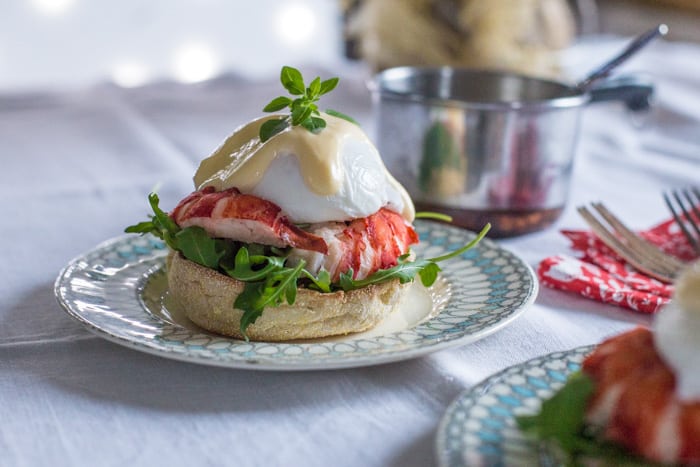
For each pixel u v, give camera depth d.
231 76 1.11
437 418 0.49
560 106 0.64
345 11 0.96
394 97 0.66
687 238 0.64
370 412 0.49
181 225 0.55
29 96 1.01
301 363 0.50
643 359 0.45
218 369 0.52
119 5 1.75
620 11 1.63
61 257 0.65
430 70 0.73
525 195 0.66
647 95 0.72
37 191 0.76
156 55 1.81
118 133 0.90
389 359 0.50
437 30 0.85
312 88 0.56
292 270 0.53
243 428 0.48
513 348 0.54
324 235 0.55
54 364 0.53
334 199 0.55
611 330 0.56
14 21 1.69
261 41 1.88
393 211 0.58
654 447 0.44
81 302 0.56
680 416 0.44
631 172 0.83
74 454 0.47
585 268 0.61
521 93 0.72
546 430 0.45
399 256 0.56
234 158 0.57
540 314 0.57
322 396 0.50
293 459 0.47
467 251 0.63
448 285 0.60
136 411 0.49
